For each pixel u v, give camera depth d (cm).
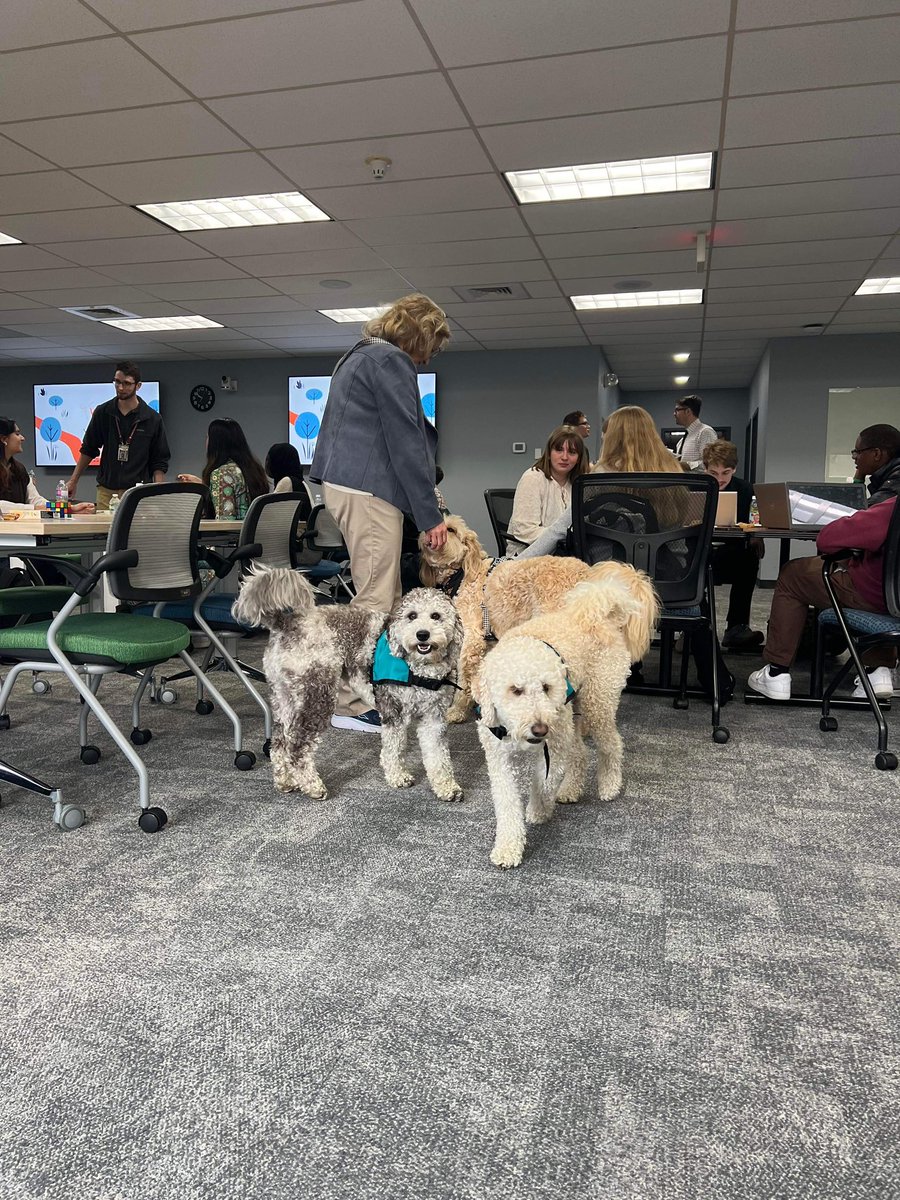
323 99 339
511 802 174
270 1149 99
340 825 198
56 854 182
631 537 275
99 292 652
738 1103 105
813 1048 116
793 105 345
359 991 130
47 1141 100
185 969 136
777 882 167
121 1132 101
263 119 357
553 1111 104
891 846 185
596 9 277
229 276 607
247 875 171
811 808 209
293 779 219
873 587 268
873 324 757
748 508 509
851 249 539
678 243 529
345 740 272
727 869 173
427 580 279
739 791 222
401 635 207
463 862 177
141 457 520
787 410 831
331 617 216
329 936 147
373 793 221
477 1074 111
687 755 255
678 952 141
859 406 815
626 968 137
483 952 141
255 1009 126
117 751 259
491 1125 102
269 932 148
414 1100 106
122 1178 95
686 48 301
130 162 403
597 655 199
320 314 725
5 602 247
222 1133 101
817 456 830
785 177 422
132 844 187
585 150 390
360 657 220
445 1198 92
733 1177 94
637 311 711
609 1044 117
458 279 613
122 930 149
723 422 1250
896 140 378
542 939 146
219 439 390
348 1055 115
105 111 349
